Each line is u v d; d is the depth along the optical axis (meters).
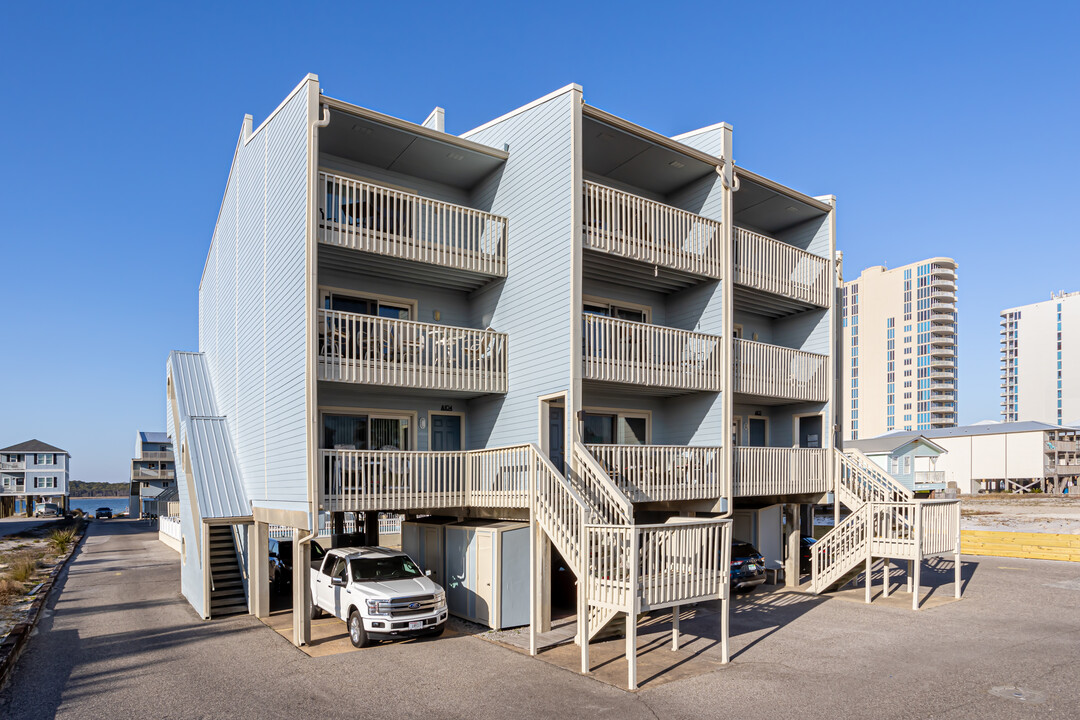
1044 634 13.62
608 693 10.47
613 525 11.21
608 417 18.50
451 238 16.27
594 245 15.53
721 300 17.77
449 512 16.64
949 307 120.00
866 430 127.50
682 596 11.50
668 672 11.47
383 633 13.20
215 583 18.22
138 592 21.31
